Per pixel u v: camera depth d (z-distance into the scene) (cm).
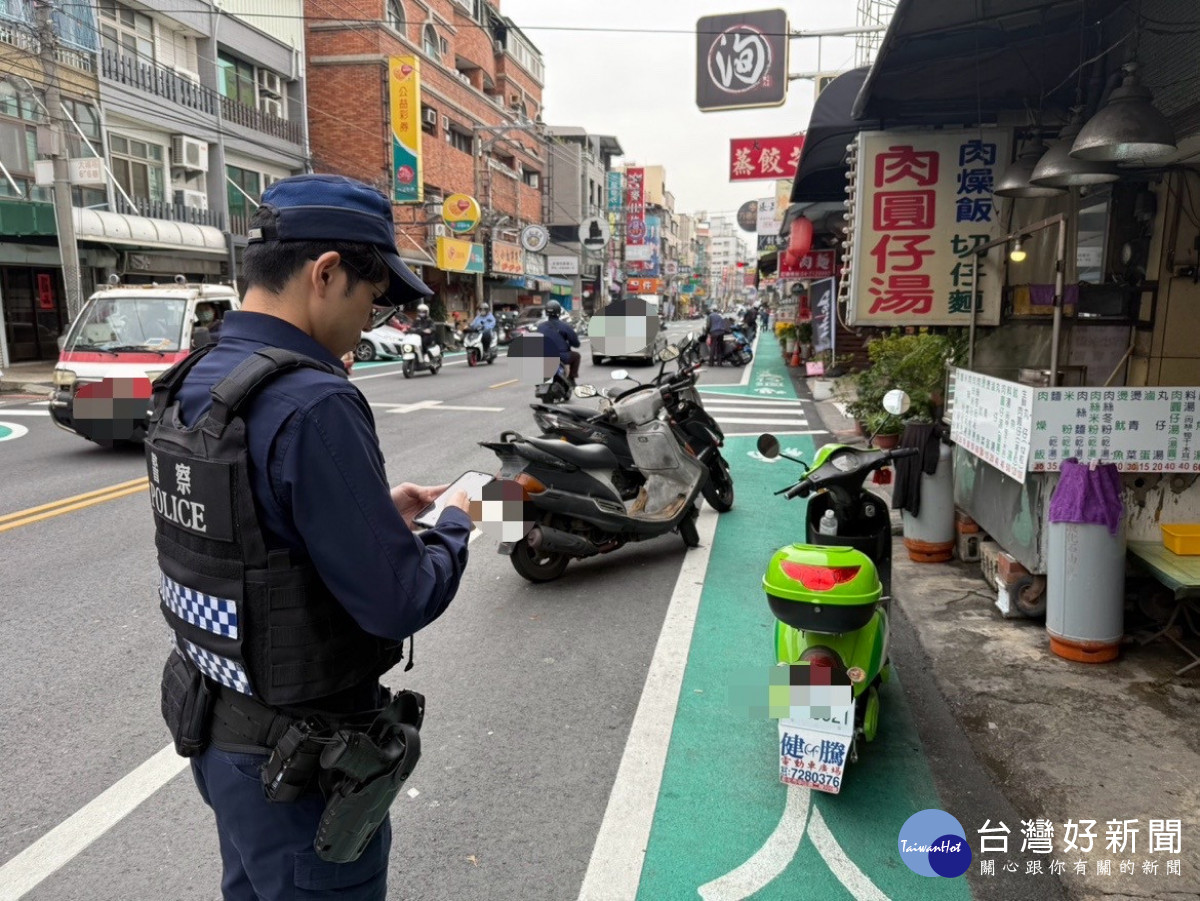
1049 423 381
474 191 3475
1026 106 540
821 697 273
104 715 352
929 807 287
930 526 518
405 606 135
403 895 248
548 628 448
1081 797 287
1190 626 390
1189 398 373
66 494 717
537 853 266
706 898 246
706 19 1093
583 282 5416
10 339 1792
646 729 341
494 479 186
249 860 148
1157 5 416
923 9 399
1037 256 561
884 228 576
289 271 142
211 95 2067
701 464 595
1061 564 375
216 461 131
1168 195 482
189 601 140
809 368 1451
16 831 277
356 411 138
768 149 1562
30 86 1585
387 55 2702
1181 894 243
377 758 142
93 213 1588
